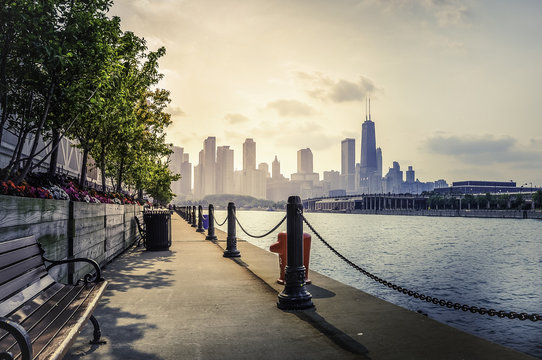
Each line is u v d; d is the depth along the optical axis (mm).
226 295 6477
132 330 4598
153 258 10992
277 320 5035
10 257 3271
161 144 19844
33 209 4652
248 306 5754
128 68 11930
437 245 49469
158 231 12789
